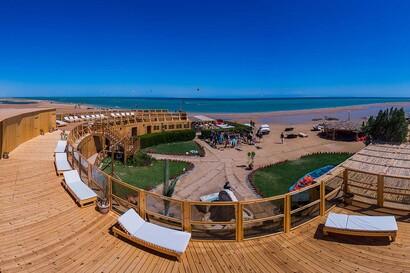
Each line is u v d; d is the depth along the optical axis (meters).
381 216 9.46
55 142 23.42
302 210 10.80
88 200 11.11
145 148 43.66
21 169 15.93
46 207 11.05
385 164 16.75
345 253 8.37
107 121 39.34
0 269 7.48
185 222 9.10
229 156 39.06
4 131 18.80
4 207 11.00
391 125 31.09
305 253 8.40
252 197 23.98
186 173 30.47
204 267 7.76
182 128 52.84
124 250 8.39
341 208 11.02
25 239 8.88
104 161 32.53
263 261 8.05
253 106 193.50
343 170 11.48
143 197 9.68
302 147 46.00
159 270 7.59
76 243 8.71
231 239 9.11
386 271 7.57
